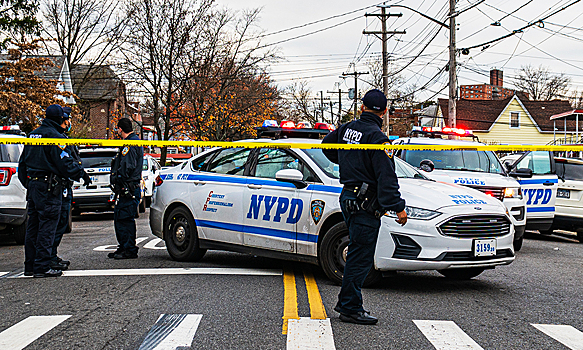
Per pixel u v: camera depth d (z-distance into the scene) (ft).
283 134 32.94
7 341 13.00
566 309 16.66
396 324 14.55
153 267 22.56
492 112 151.74
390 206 14.03
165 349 12.39
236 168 22.84
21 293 17.95
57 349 12.42
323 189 19.60
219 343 12.82
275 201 20.75
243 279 20.10
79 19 123.85
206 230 23.04
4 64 76.18
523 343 13.17
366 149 14.38
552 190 35.06
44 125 20.84
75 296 17.47
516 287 19.93
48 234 20.75
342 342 12.96
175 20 109.70
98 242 31.12
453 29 71.46
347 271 14.61
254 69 126.52
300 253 20.02
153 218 25.40
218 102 122.72
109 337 13.25
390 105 102.53
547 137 148.36
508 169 38.73
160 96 113.09
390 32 99.91
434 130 39.70
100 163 44.75
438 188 19.48
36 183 20.52
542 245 34.37
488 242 17.97
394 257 17.89
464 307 16.60
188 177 24.31
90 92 144.87
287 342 12.90
